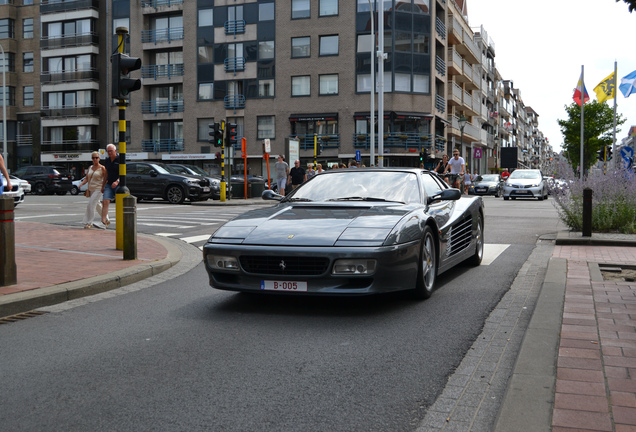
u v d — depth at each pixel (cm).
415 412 301
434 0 4300
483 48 6838
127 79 856
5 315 534
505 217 1648
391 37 4134
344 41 4241
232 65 4522
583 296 538
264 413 301
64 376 363
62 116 5119
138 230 1312
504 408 279
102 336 460
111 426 287
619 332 413
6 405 316
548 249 942
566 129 5666
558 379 318
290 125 4391
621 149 3122
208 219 1573
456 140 5531
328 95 4294
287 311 534
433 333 455
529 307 541
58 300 591
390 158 4278
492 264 803
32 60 5262
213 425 287
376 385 341
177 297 612
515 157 5734
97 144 5112
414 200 627
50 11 5128
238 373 364
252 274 511
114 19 4931
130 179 2439
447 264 648
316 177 694
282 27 4378
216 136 2609
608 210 1107
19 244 966
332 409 306
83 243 989
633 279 670
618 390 302
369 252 489
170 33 4753
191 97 4669
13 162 5331
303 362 385
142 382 350
